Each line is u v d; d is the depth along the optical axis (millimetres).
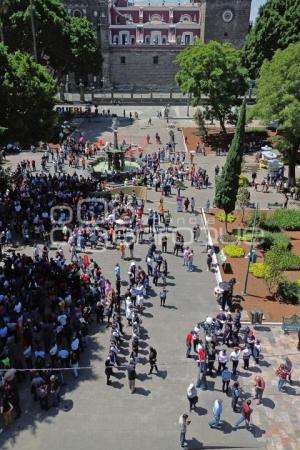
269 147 61812
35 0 69000
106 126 73250
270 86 45688
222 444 20500
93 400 22688
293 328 27953
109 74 101938
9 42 72062
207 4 96562
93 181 48562
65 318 25578
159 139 65875
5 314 26359
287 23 68312
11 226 39625
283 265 32125
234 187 38188
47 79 47625
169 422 21594
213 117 71375
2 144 43781
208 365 24234
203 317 29188
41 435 20734
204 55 62594
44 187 44625
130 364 23000
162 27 102000
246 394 23219
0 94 41375
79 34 76125
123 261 35500
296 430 21375
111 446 20281
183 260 36031
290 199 47688
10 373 21203
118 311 28359
